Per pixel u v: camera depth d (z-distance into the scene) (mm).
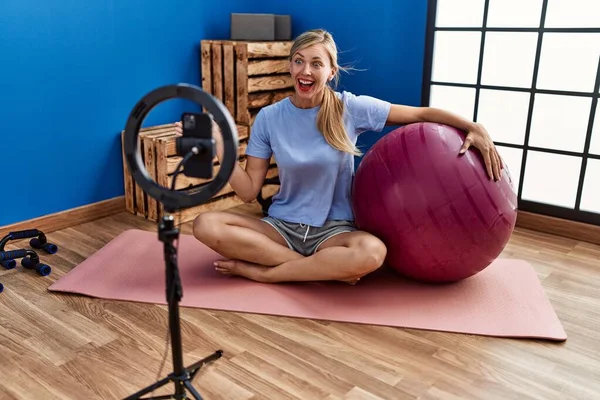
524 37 2660
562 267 2336
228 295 2043
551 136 2707
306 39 1985
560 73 2607
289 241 2150
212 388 1550
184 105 3104
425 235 1888
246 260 2137
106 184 2855
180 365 1328
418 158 1896
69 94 2607
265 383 1576
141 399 1347
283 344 1767
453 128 1983
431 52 2848
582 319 1942
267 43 2961
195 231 2100
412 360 1694
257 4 3385
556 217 2676
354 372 1634
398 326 1862
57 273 2230
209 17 3123
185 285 2115
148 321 1889
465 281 2160
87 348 1731
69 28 2539
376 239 1960
